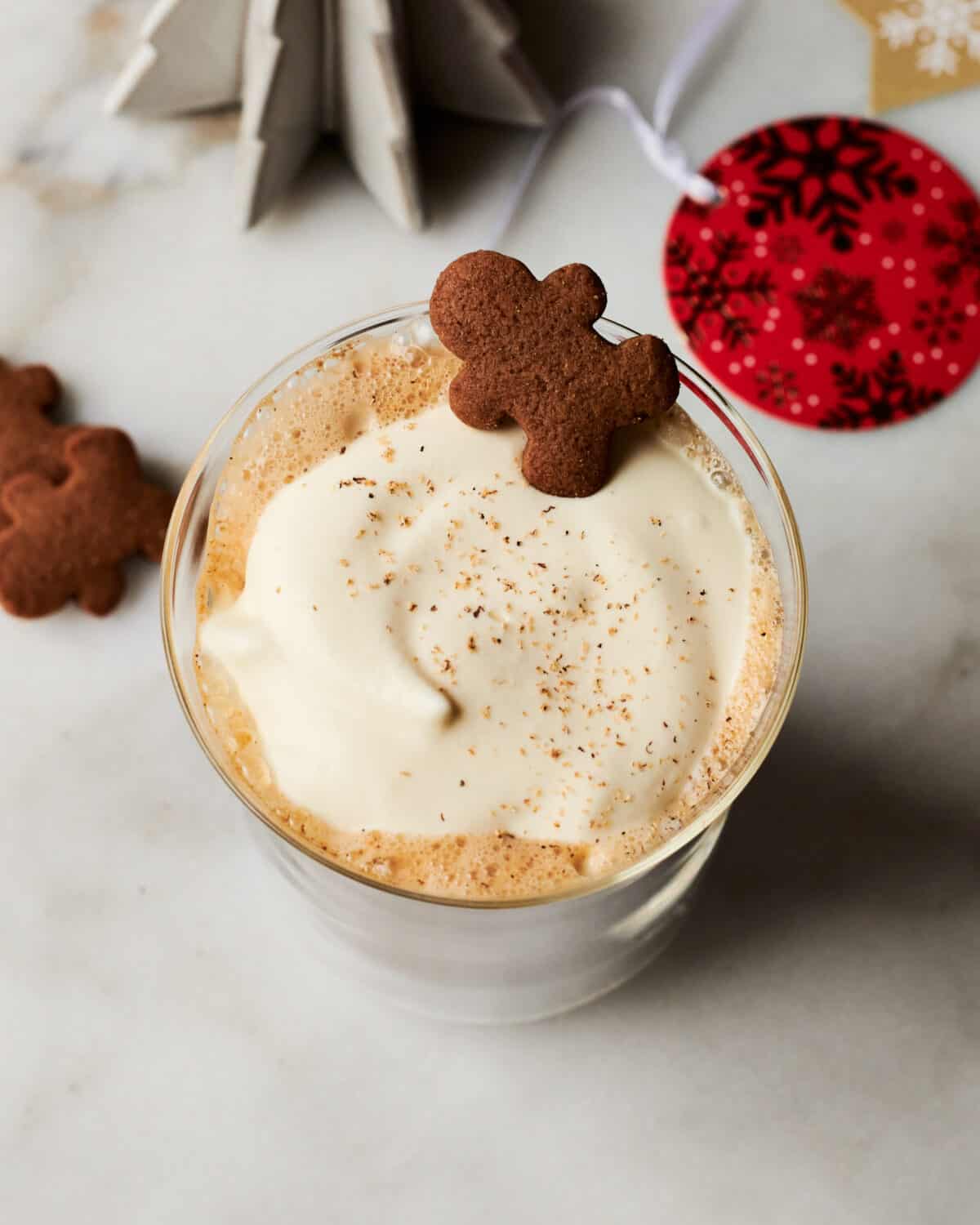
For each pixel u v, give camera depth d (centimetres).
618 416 36
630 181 46
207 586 37
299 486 37
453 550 36
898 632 44
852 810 43
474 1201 41
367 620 35
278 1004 42
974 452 45
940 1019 42
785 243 45
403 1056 42
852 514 45
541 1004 41
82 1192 41
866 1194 41
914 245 45
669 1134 42
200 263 46
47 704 44
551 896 35
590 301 36
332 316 46
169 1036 42
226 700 37
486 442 36
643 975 42
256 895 43
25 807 43
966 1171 41
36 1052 42
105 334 45
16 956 42
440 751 35
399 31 42
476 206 46
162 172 46
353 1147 41
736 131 46
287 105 44
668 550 36
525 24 47
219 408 45
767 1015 42
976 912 43
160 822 43
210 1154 41
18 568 43
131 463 44
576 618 36
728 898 43
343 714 35
